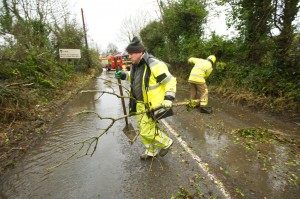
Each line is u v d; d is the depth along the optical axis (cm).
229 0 772
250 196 261
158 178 299
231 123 515
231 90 756
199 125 509
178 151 378
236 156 357
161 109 288
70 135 468
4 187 291
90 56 2064
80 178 306
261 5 655
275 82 628
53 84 888
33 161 358
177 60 1256
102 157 365
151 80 294
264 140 413
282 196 260
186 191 271
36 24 1108
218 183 285
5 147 395
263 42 699
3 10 941
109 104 767
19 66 730
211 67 604
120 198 263
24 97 585
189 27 1233
